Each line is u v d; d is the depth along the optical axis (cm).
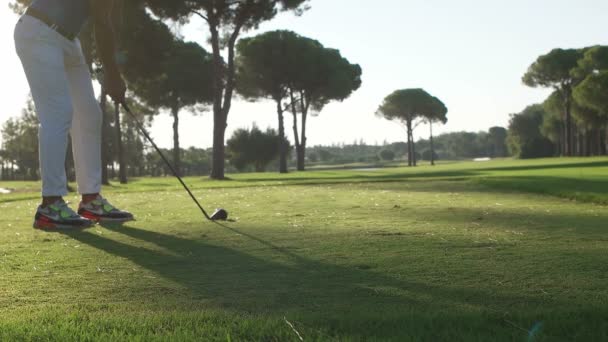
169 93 3928
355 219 480
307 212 552
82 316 178
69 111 441
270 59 3816
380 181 1387
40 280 246
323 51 4156
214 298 210
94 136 481
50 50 429
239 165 5972
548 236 364
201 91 3916
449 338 148
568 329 154
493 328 156
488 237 361
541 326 156
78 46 459
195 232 404
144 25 2494
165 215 545
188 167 8562
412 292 214
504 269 256
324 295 212
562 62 5688
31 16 425
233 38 2480
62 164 439
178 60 3775
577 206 607
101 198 485
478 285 225
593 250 306
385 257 291
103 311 190
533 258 283
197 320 170
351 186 1169
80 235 397
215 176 2484
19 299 212
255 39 3862
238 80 3944
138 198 847
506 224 436
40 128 432
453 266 265
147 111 4075
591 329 153
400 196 799
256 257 297
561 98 6006
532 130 9288
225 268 270
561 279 234
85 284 238
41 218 434
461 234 377
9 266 279
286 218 493
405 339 147
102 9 441
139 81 3056
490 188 1002
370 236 370
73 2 438
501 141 14025
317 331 156
